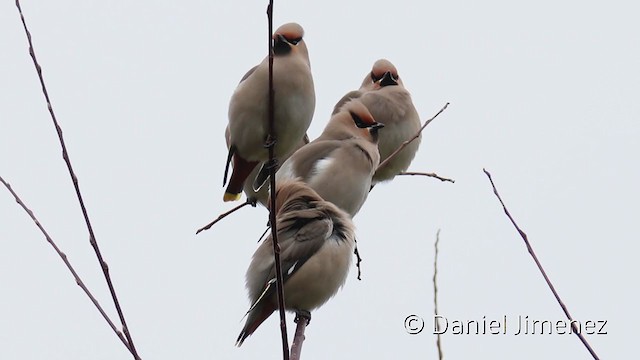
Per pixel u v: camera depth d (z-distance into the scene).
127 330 7.24
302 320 11.89
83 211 7.47
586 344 6.85
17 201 7.66
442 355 6.58
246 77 12.05
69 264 7.45
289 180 13.02
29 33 7.77
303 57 11.77
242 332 11.64
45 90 7.66
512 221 7.61
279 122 11.53
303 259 11.77
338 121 15.09
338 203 14.38
